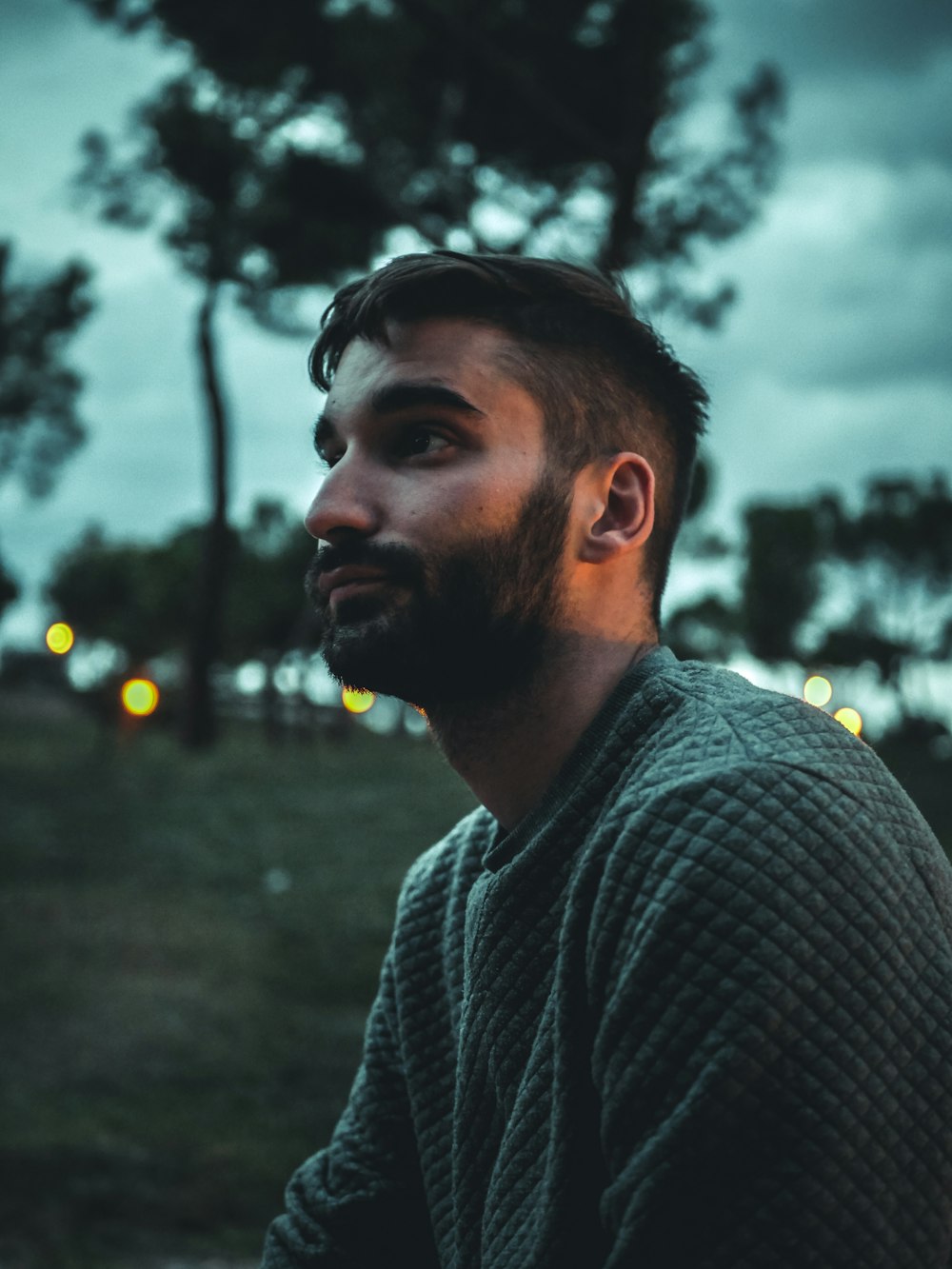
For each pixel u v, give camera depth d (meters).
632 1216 0.79
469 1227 1.00
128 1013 7.51
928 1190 0.79
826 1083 0.77
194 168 15.78
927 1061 0.80
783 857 0.81
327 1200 1.23
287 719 24.14
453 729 1.03
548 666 0.99
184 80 15.68
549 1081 0.92
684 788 0.85
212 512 22.17
